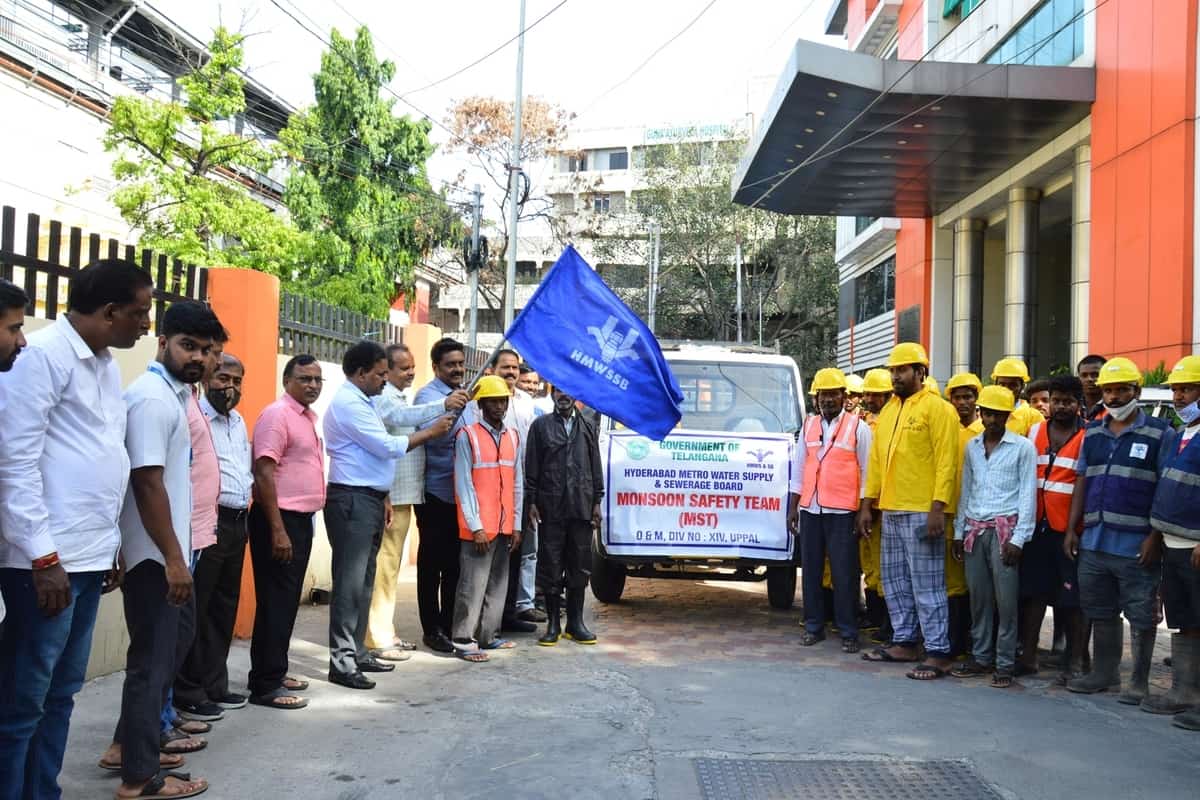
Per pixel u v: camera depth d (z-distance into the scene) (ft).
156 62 89.92
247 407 23.85
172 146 62.49
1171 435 19.42
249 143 66.28
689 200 131.44
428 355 36.37
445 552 23.94
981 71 55.26
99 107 73.82
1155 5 49.60
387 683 20.47
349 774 14.85
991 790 14.61
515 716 18.13
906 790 14.57
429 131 101.09
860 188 76.13
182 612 15.33
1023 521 21.12
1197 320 46.26
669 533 28.27
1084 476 20.90
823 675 21.97
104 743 15.88
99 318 12.10
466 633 22.99
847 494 24.79
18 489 11.09
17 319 10.64
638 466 28.43
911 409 23.08
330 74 93.56
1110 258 53.88
